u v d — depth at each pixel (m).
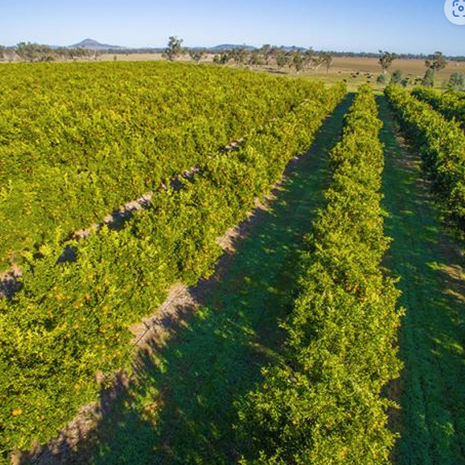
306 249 15.04
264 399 7.28
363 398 7.13
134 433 9.33
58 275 9.04
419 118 31.75
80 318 8.77
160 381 10.70
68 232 16.16
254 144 21.42
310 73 138.88
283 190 24.73
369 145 21.84
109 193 17.62
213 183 16.97
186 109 32.31
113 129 23.72
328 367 7.72
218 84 53.62
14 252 14.80
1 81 46.47
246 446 9.10
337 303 9.14
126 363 10.03
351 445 6.50
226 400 10.24
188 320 12.95
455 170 19.66
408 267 16.69
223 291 14.53
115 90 41.44
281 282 15.32
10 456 7.93
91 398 8.58
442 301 14.52
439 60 133.25
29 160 19.09
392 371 8.78
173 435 9.34
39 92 39.78
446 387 10.85
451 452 9.18
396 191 25.20
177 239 12.52
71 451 8.87
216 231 13.88
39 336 7.78
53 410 7.71
